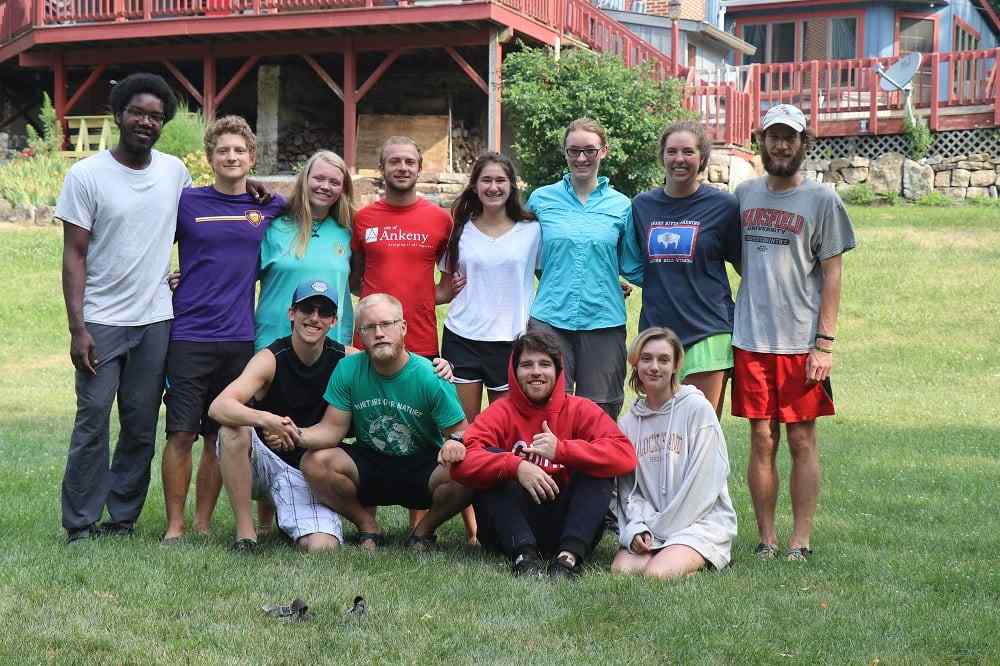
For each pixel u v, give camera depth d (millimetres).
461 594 4656
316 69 19234
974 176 20000
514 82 17422
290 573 4871
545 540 5406
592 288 5980
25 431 8914
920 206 19562
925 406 10453
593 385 6027
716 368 5633
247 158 5676
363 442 5586
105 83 23000
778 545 5797
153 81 5367
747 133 20938
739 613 4453
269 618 4301
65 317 13922
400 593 4637
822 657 4035
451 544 5766
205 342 5602
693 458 5285
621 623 4344
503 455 5176
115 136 19828
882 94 22344
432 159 19766
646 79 17516
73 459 5441
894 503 6766
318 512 5559
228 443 5387
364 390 5453
